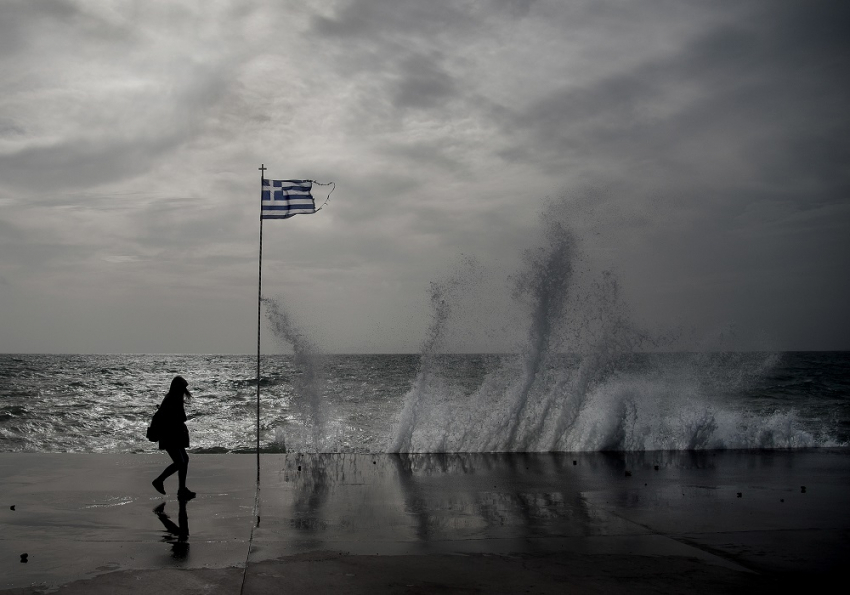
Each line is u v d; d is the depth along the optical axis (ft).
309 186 37.09
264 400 105.19
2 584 14.89
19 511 22.33
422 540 18.65
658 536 19.17
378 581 15.01
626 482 28.19
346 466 32.55
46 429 64.13
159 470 30.78
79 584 14.87
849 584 14.90
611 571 15.83
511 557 16.98
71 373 216.95
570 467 32.42
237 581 15.02
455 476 29.63
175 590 14.46
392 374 194.70
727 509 22.86
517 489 26.53
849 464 33.47
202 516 21.63
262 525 20.42
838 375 169.37
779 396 108.78
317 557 16.92
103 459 34.22
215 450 43.60
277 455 36.50
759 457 36.01
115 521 20.94
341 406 80.48
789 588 14.65
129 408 89.45
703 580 15.17
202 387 143.64
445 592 14.29
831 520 21.21
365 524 20.53
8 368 252.01
